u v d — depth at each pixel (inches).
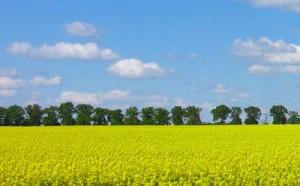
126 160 786.2
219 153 861.8
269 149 924.6
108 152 901.2
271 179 603.2
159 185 591.8
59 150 940.6
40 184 599.8
